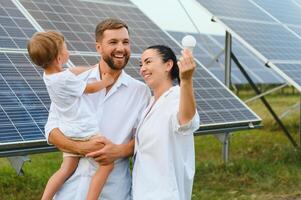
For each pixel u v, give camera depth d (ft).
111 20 14.06
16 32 20.89
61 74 13.61
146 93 14.55
